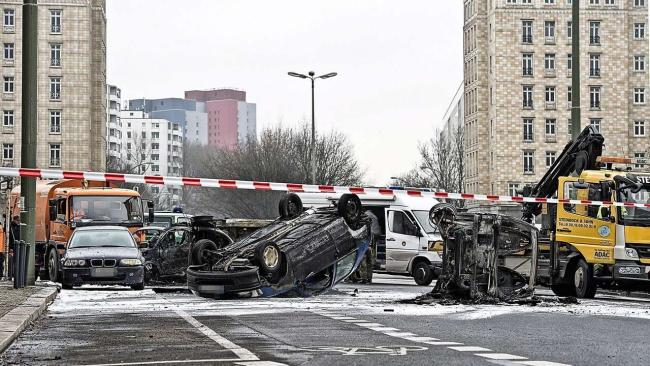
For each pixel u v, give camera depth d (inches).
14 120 5098.4
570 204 1220.5
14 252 1141.1
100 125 5177.2
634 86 5226.4
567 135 5118.1
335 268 991.0
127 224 1619.1
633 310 887.7
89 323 753.0
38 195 1697.8
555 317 795.4
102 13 5246.1
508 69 5113.2
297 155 4003.4
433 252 1625.2
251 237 1018.7
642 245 1181.1
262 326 704.4
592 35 5172.2
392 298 1042.7
